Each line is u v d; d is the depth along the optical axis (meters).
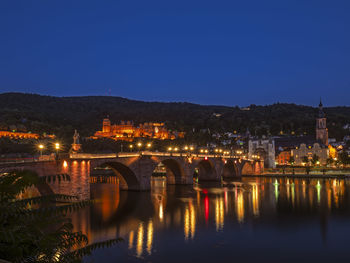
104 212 67.38
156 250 41.12
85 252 12.12
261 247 42.56
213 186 126.50
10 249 10.30
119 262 36.50
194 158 132.62
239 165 178.50
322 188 117.25
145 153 103.44
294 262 37.38
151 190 110.25
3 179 11.41
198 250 41.28
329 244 44.12
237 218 61.44
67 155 74.25
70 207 12.46
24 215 11.66
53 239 11.59
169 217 62.47
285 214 65.38
